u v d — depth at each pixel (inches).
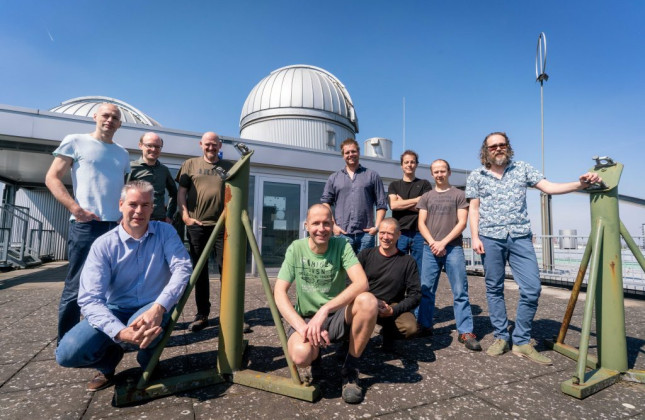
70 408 63.8
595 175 82.8
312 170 295.0
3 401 66.2
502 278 101.7
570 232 258.5
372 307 66.5
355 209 125.8
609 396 72.1
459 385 76.0
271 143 278.8
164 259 76.4
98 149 92.2
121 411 62.8
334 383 75.9
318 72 555.2
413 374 82.1
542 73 328.2
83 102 478.6
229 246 76.9
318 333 66.2
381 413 63.0
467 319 106.7
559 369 86.6
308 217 76.7
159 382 69.4
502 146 100.8
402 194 139.8
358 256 105.7
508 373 83.4
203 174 121.4
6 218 317.4
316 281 78.2
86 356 64.9
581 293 214.1
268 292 73.7
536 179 97.4
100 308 64.7
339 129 509.0
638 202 211.5
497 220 100.1
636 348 103.7
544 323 134.4
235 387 72.9
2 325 121.1
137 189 71.0
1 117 211.5
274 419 60.3
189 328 115.0
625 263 206.2
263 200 280.1
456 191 117.2
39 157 287.0
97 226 89.9
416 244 134.0
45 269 327.6
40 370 81.8
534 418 62.2
